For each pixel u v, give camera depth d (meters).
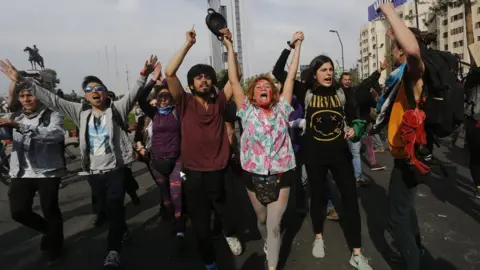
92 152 3.45
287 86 3.14
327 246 3.62
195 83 2.97
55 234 3.54
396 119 2.55
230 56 3.15
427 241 3.53
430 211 4.31
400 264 3.13
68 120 26.23
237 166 3.46
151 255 3.66
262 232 3.19
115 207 3.35
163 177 4.18
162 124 3.96
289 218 4.49
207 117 2.96
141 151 4.43
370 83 3.58
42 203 3.48
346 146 3.27
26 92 3.47
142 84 3.57
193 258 3.55
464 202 4.52
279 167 2.81
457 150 7.88
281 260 3.38
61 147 3.61
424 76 2.29
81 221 4.84
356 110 3.53
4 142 8.02
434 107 2.30
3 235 4.46
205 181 2.98
